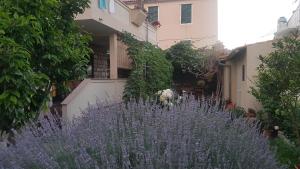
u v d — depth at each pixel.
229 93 18.75
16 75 4.17
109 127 3.71
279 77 5.81
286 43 5.98
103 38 15.59
